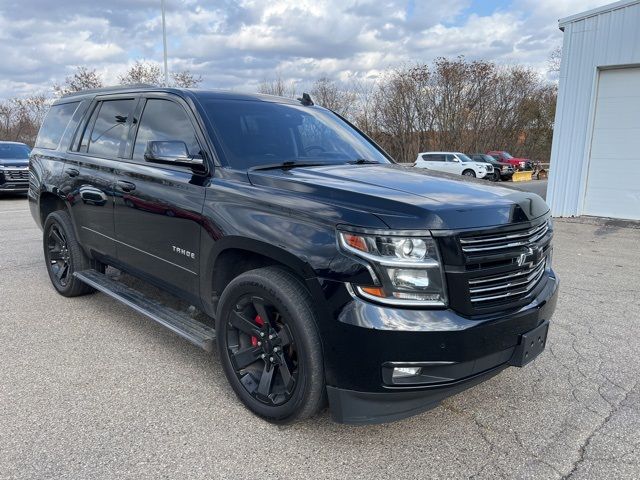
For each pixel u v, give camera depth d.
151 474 2.48
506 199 2.81
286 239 2.68
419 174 3.42
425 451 2.71
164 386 3.36
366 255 2.41
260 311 2.88
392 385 2.43
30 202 5.75
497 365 2.66
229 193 3.10
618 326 4.59
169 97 3.87
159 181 3.62
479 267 2.53
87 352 3.87
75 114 5.10
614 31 10.84
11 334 4.20
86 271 4.87
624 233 9.79
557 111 11.87
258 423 2.93
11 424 2.88
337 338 2.48
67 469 2.50
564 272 6.62
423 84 45.31
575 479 2.50
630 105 11.05
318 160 3.72
